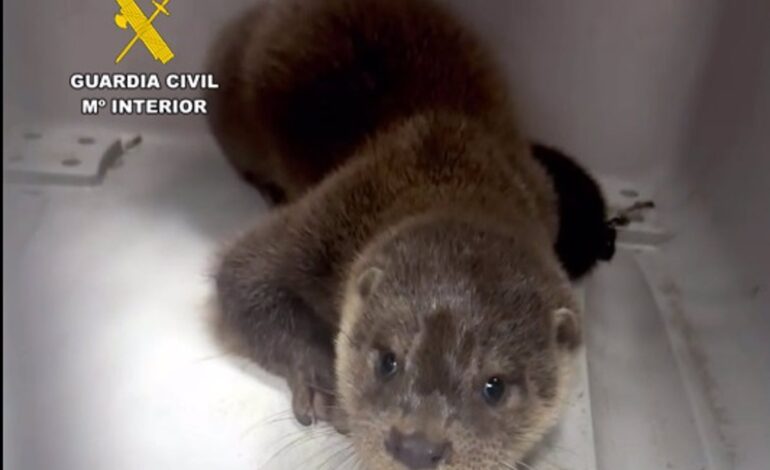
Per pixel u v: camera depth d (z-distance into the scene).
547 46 0.72
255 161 0.73
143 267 0.67
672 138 0.74
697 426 0.59
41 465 0.47
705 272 0.67
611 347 0.65
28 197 0.64
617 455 0.58
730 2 0.68
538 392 0.53
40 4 0.70
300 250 0.60
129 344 0.62
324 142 0.68
